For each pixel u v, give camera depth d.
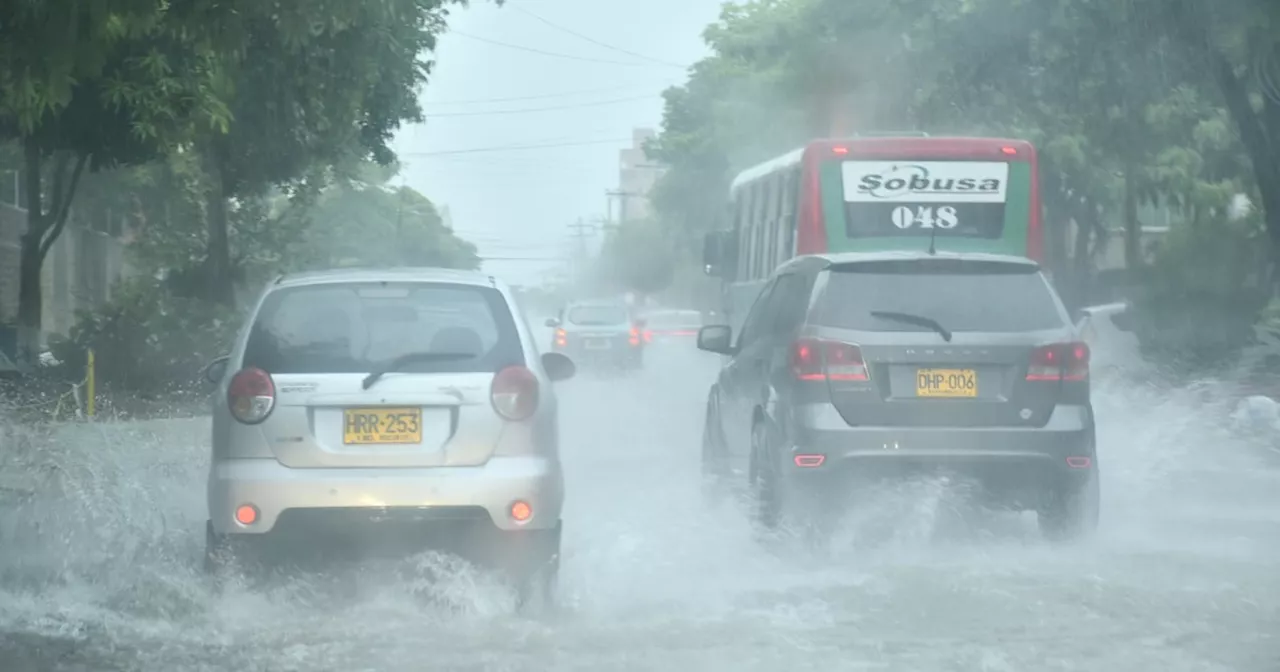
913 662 12.19
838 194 32.94
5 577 16.02
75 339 49.41
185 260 74.25
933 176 32.97
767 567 16.94
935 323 17.75
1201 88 43.47
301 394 14.30
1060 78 42.91
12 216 83.75
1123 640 12.95
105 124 37.28
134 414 42.41
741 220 43.44
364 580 15.00
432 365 14.48
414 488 14.12
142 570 16.12
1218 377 39.22
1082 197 66.81
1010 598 14.64
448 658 12.38
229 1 20.58
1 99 20.73
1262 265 66.50
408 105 50.94
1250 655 12.37
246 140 47.44
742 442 20.83
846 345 17.72
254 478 14.12
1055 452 17.61
